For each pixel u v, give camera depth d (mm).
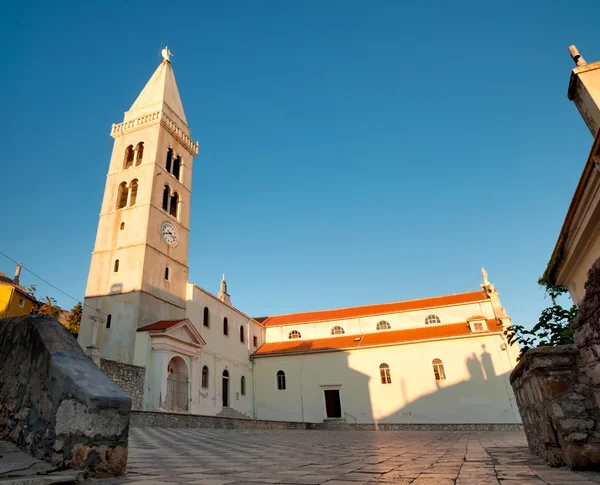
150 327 29859
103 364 24172
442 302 43906
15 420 6566
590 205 9477
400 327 43750
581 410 5973
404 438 19719
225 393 37469
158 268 33688
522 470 6324
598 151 8086
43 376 6352
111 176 37844
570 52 16422
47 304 48219
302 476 6012
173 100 42500
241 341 42719
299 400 40531
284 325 48375
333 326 46500
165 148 38781
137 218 34219
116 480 5496
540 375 6426
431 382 37250
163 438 15016
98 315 31391
